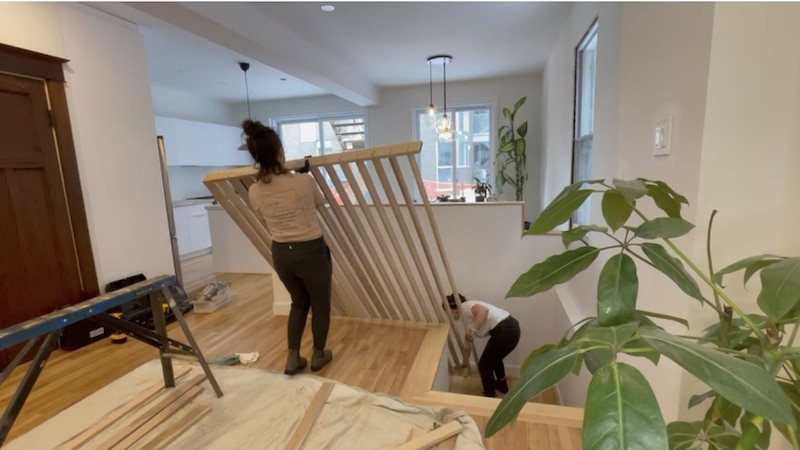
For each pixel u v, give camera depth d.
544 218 0.76
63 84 2.67
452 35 3.85
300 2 3.04
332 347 2.67
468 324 3.13
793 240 1.02
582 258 0.75
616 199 0.82
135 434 1.69
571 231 0.82
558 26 3.68
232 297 3.88
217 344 2.76
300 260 2.05
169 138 5.68
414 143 2.09
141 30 3.44
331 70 4.54
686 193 1.16
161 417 1.79
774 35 0.99
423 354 2.54
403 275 3.54
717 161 1.06
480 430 1.73
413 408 1.85
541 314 3.50
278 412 1.86
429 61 4.79
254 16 3.16
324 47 4.18
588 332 0.59
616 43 1.98
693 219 1.11
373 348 2.65
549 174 4.74
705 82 1.05
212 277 4.80
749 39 1.00
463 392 3.27
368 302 3.06
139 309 2.97
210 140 6.47
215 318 3.28
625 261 0.70
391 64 4.92
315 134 7.20
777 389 0.46
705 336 0.81
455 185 6.50
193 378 2.09
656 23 1.42
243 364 2.44
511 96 5.93
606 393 0.47
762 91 1.01
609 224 0.85
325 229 2.53
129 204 3.14
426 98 6.28
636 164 1.64
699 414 1.21
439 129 5.16
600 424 0.45
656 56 1.42
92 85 2.86
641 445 0.43
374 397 1.95
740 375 0.47
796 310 0.63
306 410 1.86
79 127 2.79
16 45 2.42
